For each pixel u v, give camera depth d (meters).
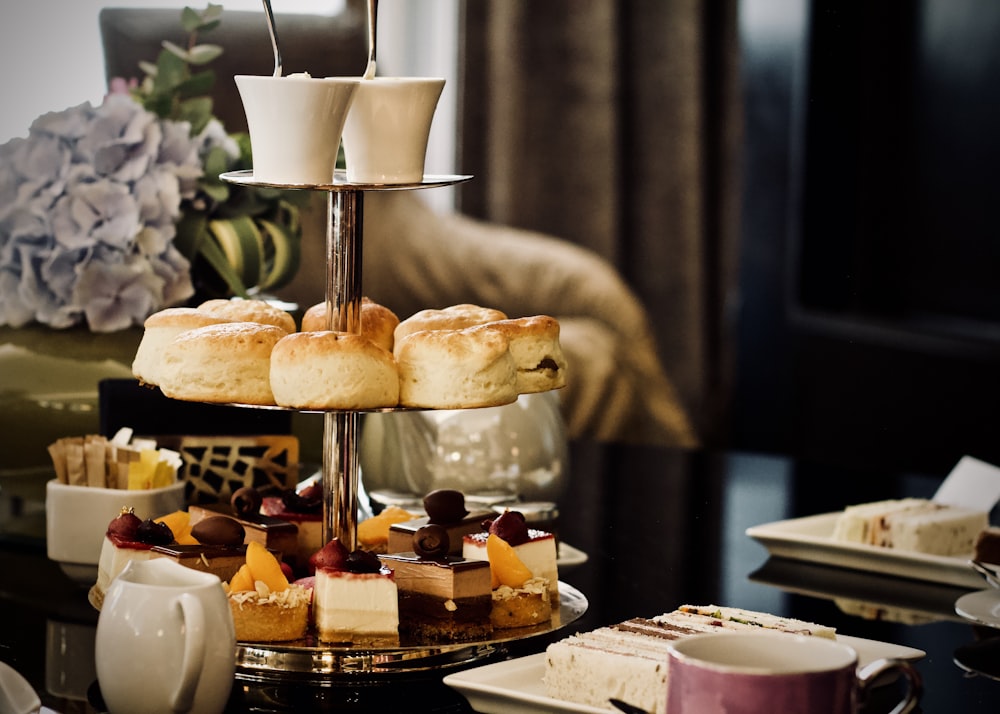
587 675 0.91
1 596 1.27
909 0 3.77
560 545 1.48
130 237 1.40
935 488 1.82
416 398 1.04
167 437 1.42
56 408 1.42
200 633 0.85
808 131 3.82
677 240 3.96
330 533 1.10
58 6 2.78
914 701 0.78
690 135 3.90
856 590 1.34
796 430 3.94
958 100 3.67
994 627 1.15
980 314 3.64
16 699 0.87
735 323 4.01
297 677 1.02
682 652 0.74
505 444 1.47
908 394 3.68
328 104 1.00
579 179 3.88
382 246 3.40
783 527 1.51
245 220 1.51
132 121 1.41
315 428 1.49
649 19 3.86
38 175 1.38
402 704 0.96
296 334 1.02
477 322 1.16
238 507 1.21
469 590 1.05
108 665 0.88
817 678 0.70
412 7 3.71
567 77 3.83
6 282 1.39
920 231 3.83
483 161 3.84
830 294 3.91
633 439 3.25
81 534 1.33
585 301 3.35
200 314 1.11
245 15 3.11
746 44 3.91
